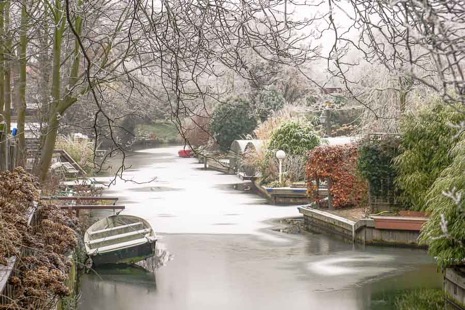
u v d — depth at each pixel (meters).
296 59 5.61
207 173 42.38
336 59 4.53
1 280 5.08
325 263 17.77
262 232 22.52
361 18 4.23
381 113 21.81
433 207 14.07
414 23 3.14
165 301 14.19
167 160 50.78
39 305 6.06
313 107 36.28
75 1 6.47
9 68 13.84
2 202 6.78
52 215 8.76
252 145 35.75
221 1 5.36
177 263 17.72
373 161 21.17
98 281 15.74
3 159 9.98
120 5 11.60
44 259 6.70
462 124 2.76
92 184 25.64
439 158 19.58
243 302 14.16
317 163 24.06
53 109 12.77
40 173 13.70
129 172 41.53
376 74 21.52
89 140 38.91
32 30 11.68
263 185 32.84
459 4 2.88
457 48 2.59
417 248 19.83
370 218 20.58
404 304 13.99
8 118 15.27
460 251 13.47
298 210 26.95
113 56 13.45
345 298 14.46
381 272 16.77
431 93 19.39
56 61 12.57
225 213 26.67
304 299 14.40
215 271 16.84
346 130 37.94
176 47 5.58
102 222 17.92
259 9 5.34
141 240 16.97
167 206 28.36
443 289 14.70
